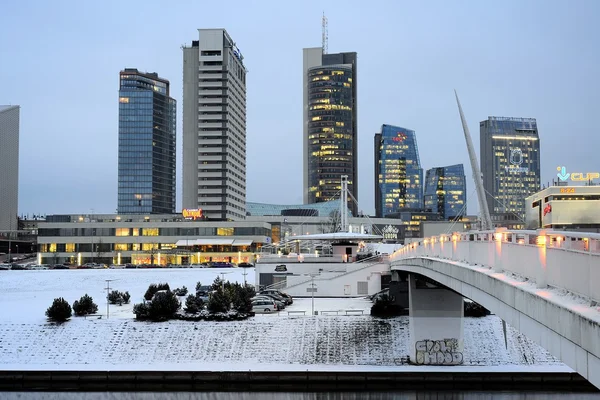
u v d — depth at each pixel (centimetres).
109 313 7688
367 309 7612
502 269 2608
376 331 6744
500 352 6300
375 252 10719
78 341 6769
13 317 7394
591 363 1616
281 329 6831
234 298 7288
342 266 9569
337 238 10069
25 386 5962
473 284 2873
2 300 9150
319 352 6475
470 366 6009
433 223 14962
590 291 1781
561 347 1817
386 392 5653
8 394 5709
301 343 6619
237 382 5878
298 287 9344
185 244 19988
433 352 6106
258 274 9744
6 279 11650
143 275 12506
